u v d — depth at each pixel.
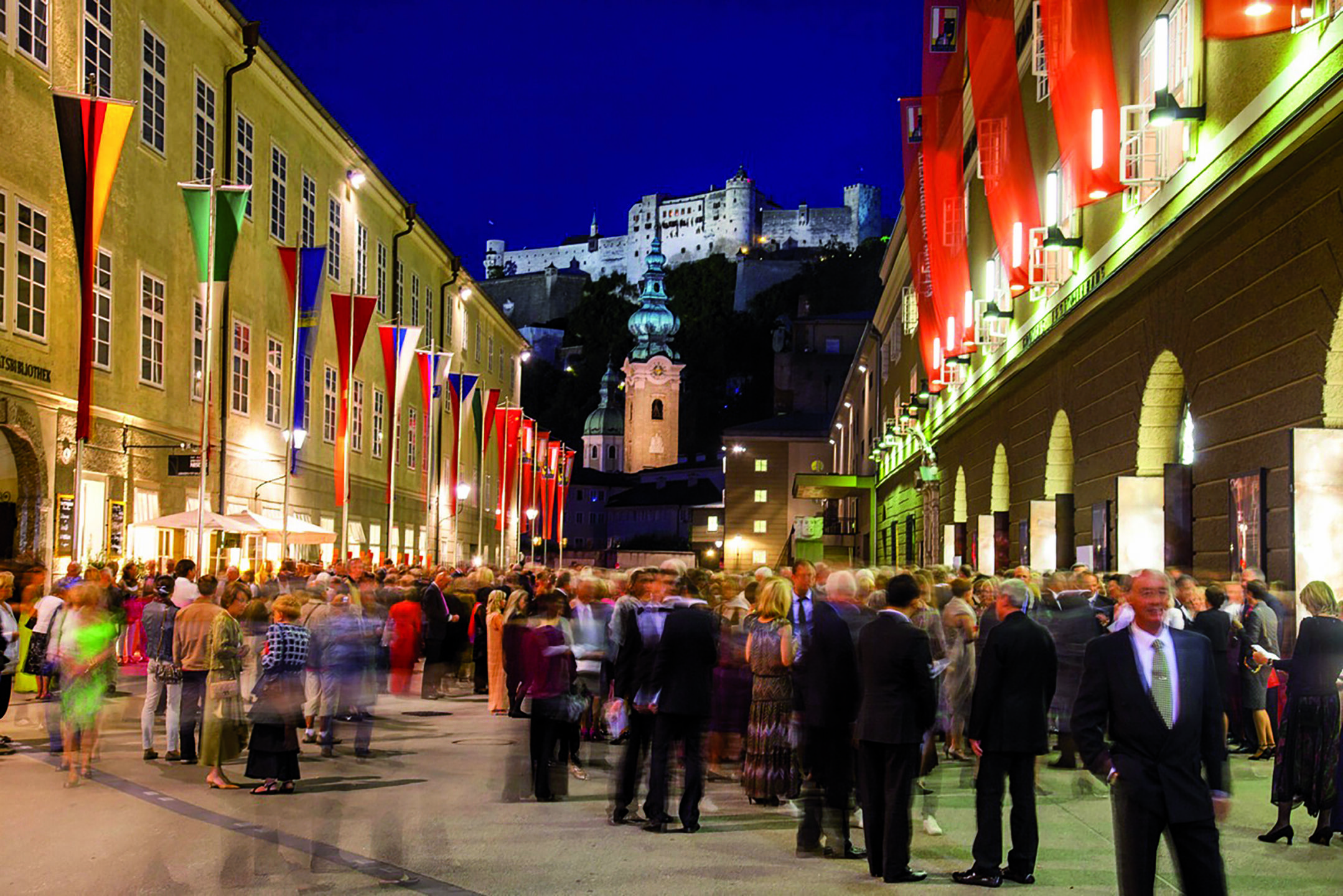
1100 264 20.00
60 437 22.95
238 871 8.73
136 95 26.30
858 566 19.45
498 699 19.42
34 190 22.20
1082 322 21.03
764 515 83.50
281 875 8.66
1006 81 26.14
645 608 11.12
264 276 33.72
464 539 60.59
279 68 33.72
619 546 138.50
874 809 8.88
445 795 12.05
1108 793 12.28
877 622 9.00
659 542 134.50
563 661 11.90
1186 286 16.69
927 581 13.38
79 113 20.20
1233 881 8.44
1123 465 19.67
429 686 22.17
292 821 10.57
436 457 53.59
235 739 12.30
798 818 11.06
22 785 12.34
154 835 9.95
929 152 32.31
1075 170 20.27
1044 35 20.94
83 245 20.34
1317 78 11.91
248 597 13.97
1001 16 26.17
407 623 21.48
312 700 15.70
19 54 21.66
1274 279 13.68
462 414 43.03
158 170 27.41
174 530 28.02
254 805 11.37
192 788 12.21
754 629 11.38
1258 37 13.70
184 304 28.75
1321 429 12.51
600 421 182.12
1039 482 25.69
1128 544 18.59
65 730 12.30
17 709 18.64
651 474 159.12
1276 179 13.20
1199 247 16.09
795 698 10.01
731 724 12.11
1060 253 22.42
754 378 185.38
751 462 84.12
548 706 11.79
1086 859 9.38
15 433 21.50
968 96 30.50
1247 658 13.55
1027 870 8.66
